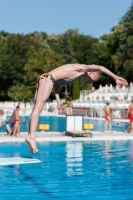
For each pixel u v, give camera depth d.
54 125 28.34
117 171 9.54
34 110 6.82
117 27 82.00
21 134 18.08
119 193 7.26
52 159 11.41
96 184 8.03
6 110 43.03
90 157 11.86
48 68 67.62
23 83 74.69
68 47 81.25
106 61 80.12
